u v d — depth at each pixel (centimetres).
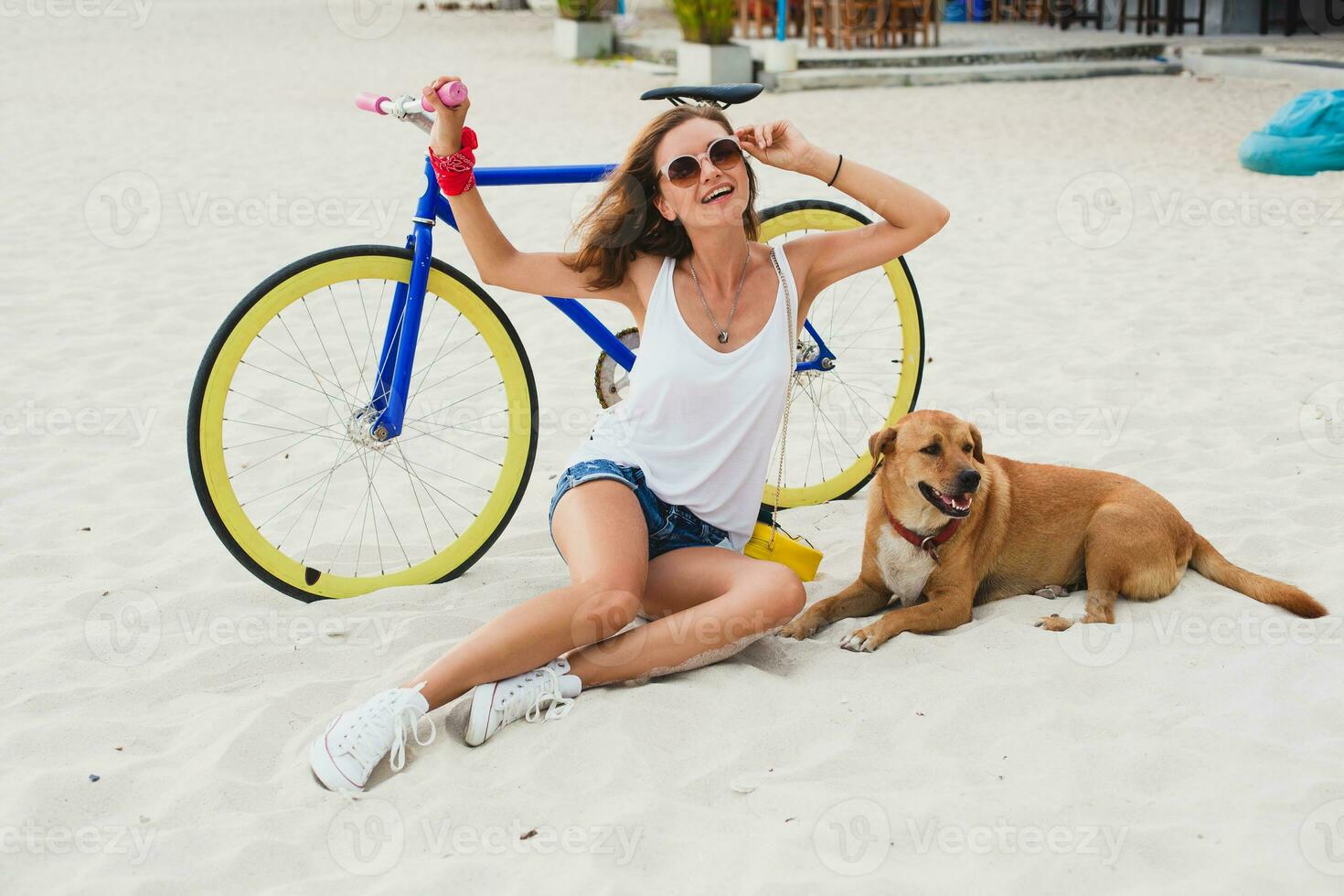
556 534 296
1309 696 265
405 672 286
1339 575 321
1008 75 1495
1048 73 1501
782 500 394
